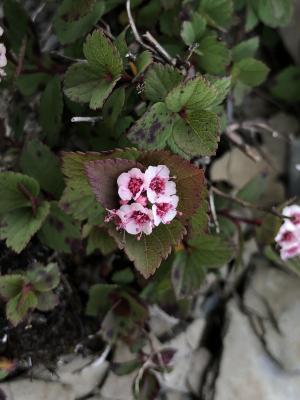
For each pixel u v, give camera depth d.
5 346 0.27
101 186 0.21
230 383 0.28
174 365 0.29
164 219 0.21
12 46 0.27
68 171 0.22
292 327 0.29
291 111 0.34
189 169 0.22
